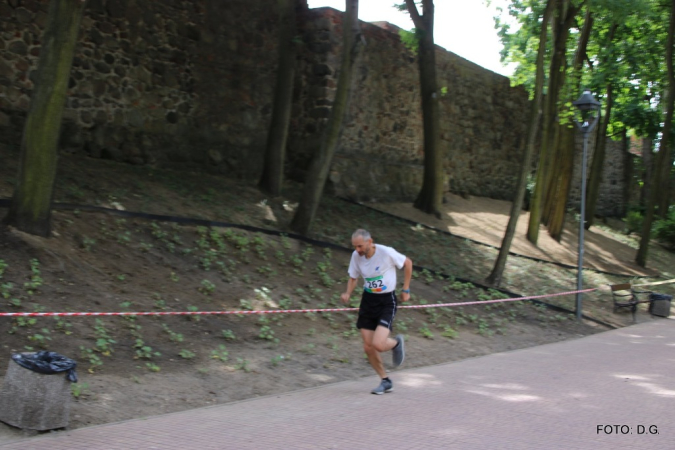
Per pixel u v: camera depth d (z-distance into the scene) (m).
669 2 20.19
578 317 13.30
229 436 4.90
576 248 21.48
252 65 16.80
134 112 14.32
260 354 7.65
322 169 12.89
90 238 9.19
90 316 7.24
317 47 17.19
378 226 15.70
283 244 11.97
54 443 4.57
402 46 20.09
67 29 8.34
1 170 10.66
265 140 17.11
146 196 11.87
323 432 5.08
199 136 15.61
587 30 20.44
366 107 18.73
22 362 4.82
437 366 8.35
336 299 10.49
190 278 9.32
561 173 21.80
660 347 10.62
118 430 4.96
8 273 7.45
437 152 18.66
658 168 21.56
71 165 12.18
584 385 7.28
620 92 25.59
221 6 16.05
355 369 7.80
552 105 19.25
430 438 4.97
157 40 14.76
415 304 11.31
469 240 17.20
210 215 12.12
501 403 6.28
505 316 12.37
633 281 19.14
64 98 8.54
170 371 6.61
